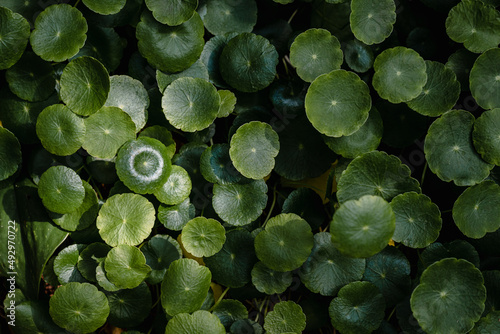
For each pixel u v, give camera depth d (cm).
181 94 52
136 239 51
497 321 52
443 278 51
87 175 54
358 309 52
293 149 54
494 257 54
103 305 51
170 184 52
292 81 54
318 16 55
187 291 51
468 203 52
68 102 51
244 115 54
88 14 52
